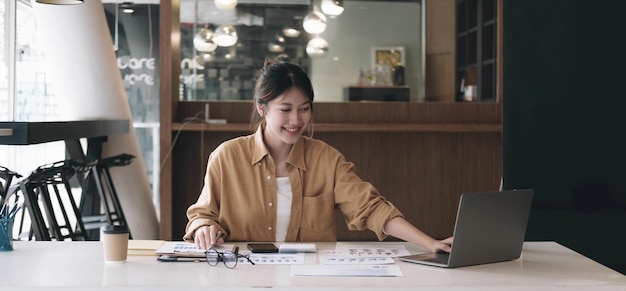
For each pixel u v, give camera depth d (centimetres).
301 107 306
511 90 458
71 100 612
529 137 456
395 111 659
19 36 691
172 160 634
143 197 665
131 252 287
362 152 653
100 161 593
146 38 865
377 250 297
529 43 455
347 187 320
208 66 656
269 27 667
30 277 247
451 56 674
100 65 607
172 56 620
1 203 460
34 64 727
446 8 676
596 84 446
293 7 670
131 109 867
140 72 866
